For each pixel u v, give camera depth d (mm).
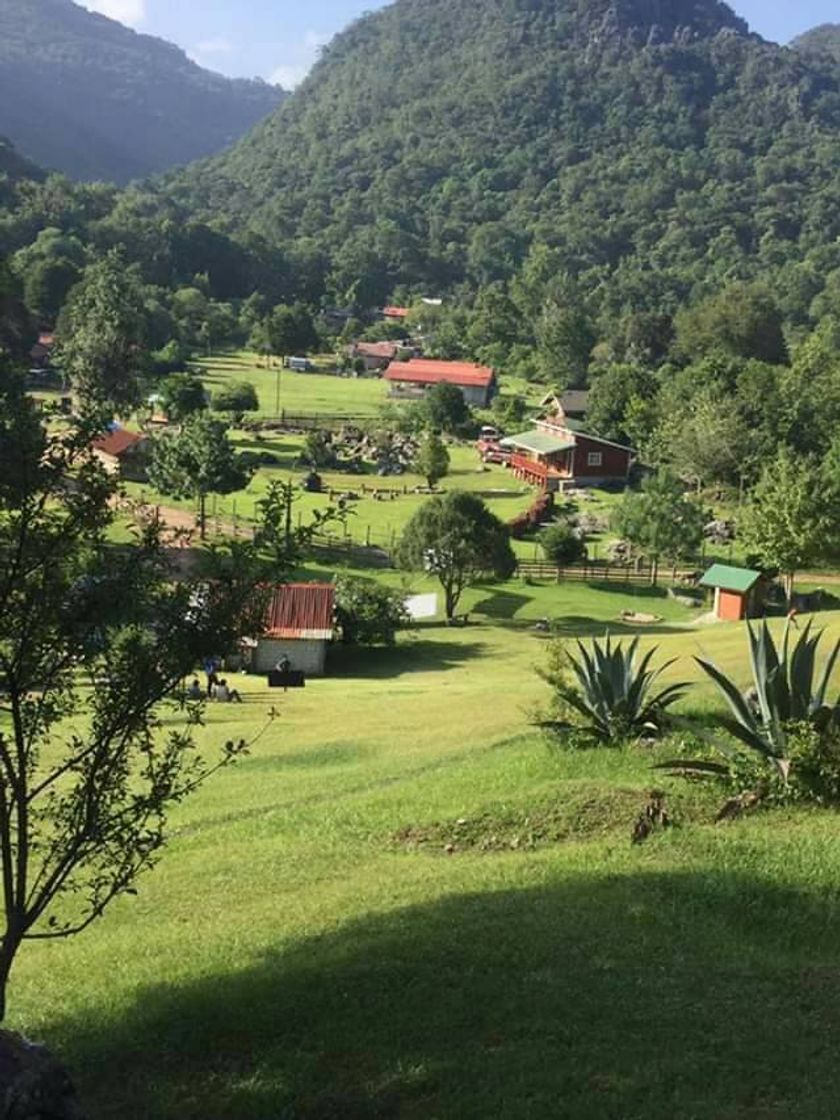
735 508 71875
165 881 13367
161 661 7465
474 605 50375
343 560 55938
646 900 10430
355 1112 7301
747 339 136000
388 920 10633
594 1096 7168
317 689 32812
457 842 13312
